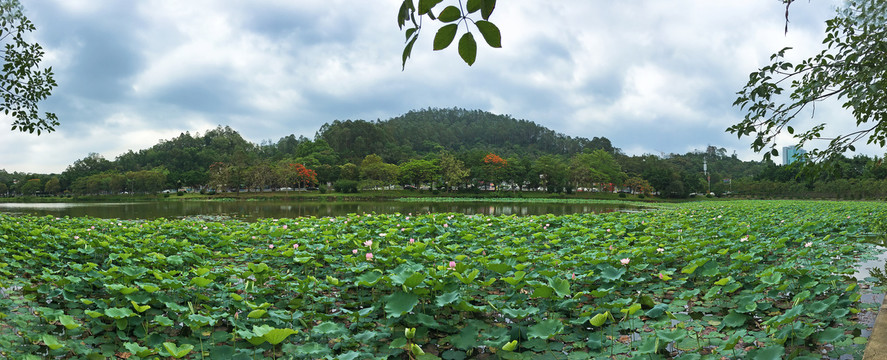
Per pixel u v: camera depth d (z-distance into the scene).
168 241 8.69
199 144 120.88
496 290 6.27
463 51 1.47
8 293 5.58
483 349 4.40
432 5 1.44
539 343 4.29
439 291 5.22
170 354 3.66
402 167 72.62
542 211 33.06
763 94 5.12
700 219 15.09
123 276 5.46
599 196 75.69
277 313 4.70
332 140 109.81
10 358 3.72
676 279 6.80
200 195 69.94
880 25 4.57
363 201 52.91
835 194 59.94
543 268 6.66
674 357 4.09
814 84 4.61
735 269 6.35
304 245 8.36
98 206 39.28
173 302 4.89
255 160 84.94
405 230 10.84
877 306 5.13
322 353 3.91
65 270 7.00
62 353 4.00
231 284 5.86
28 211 29.69
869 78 4.25
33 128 10.68
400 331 4.69
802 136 5.57
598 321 4.09
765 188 69.88
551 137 163.00
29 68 10.46
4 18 9.84
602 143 153.75
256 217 23.53
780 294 5.85
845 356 3.93
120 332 4.34
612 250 7.41
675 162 116.94
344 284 6.43
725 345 3.70
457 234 10.23
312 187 79.88
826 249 8.52
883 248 9.16
